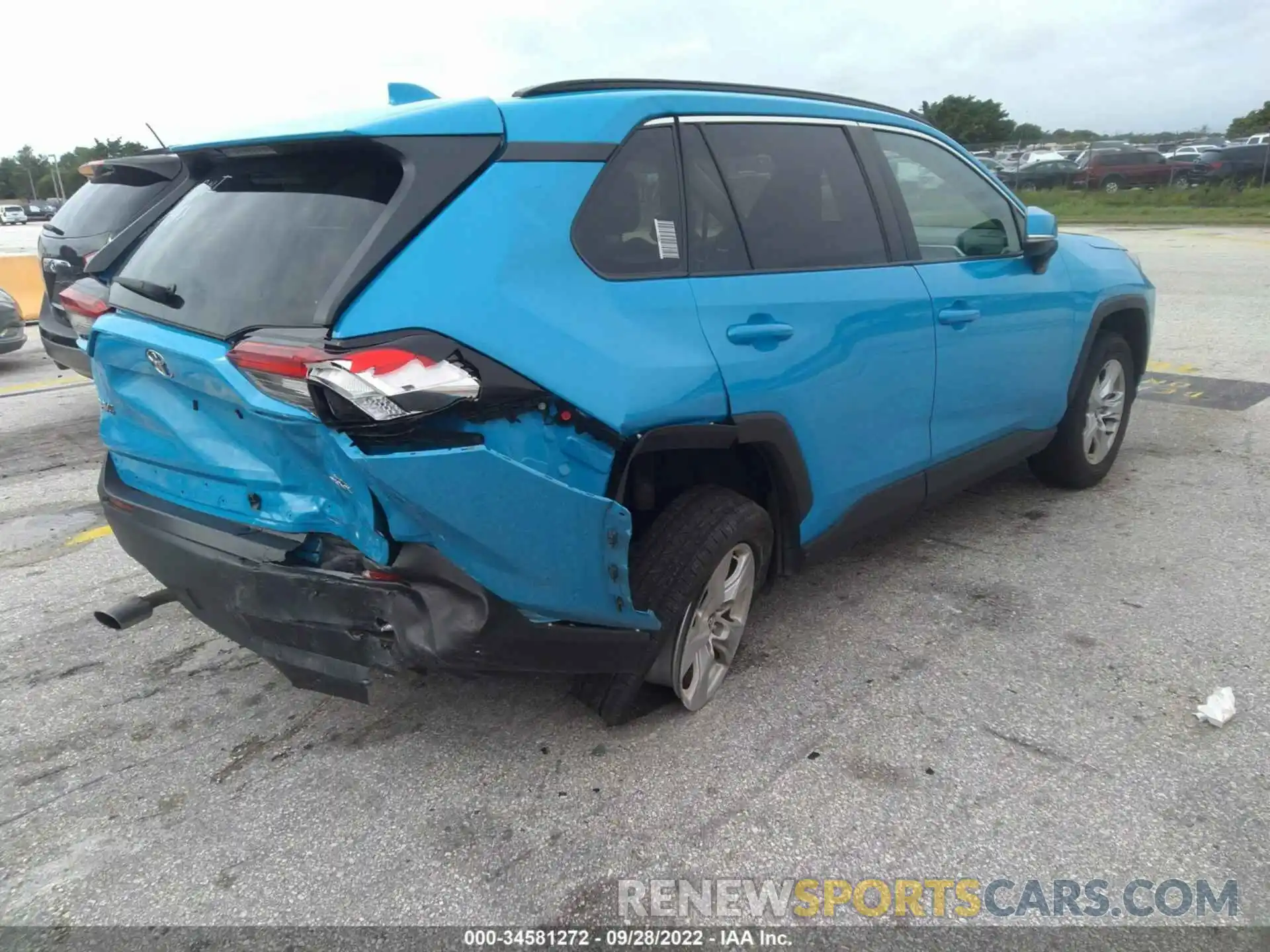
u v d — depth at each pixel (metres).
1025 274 4.07
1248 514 4.56
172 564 2.68
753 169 3.02
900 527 4.53
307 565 2.43
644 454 2.69
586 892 2.28
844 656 3.33
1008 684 3.12
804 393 2.96
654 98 2.78
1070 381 4.50
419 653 2.30
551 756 2.79
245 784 2.72
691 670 2.92
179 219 2.78
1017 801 2.54
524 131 2.45
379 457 2.09
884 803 2.55
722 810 2.54
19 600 4.03
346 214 2.33
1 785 2.75
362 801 2.62
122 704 3.17
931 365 3.52
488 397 2.18
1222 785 2.59
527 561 2.31
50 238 7.10
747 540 2.90
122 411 2.86
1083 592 3.79
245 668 3.39
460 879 2.33
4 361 10.27
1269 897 2.21
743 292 2.83
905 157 3.67
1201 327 9.60
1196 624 3.49
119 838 2.51
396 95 2.91
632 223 2.63
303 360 2.10
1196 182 31.34
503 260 2.30
